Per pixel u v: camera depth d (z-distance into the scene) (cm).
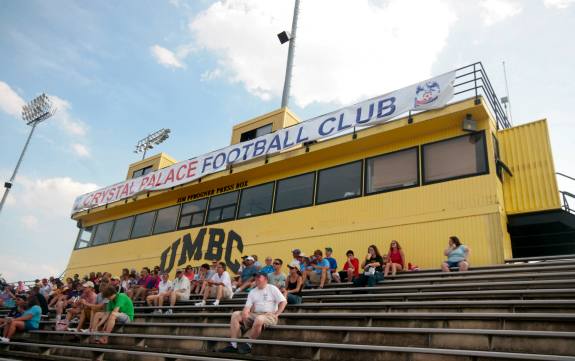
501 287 757
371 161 1275
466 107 1075
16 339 1102
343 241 1231
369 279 936
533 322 557
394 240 1073
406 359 518
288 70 1889
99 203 2106
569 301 589
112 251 1980
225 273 1075
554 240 1129
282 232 1392
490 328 584
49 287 1585
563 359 405
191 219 1719
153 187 1848
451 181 1095
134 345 821
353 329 626
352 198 1268
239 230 1521
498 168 1099
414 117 1161
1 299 1747
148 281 1315
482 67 1145
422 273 933
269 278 966
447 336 561
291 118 1816
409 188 1162
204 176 1666
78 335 934
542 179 1064
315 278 1016
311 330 676
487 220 1005
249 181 1586
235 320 688
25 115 3189
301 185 1420
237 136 1919
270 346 646
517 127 1159
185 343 761
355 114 1286
